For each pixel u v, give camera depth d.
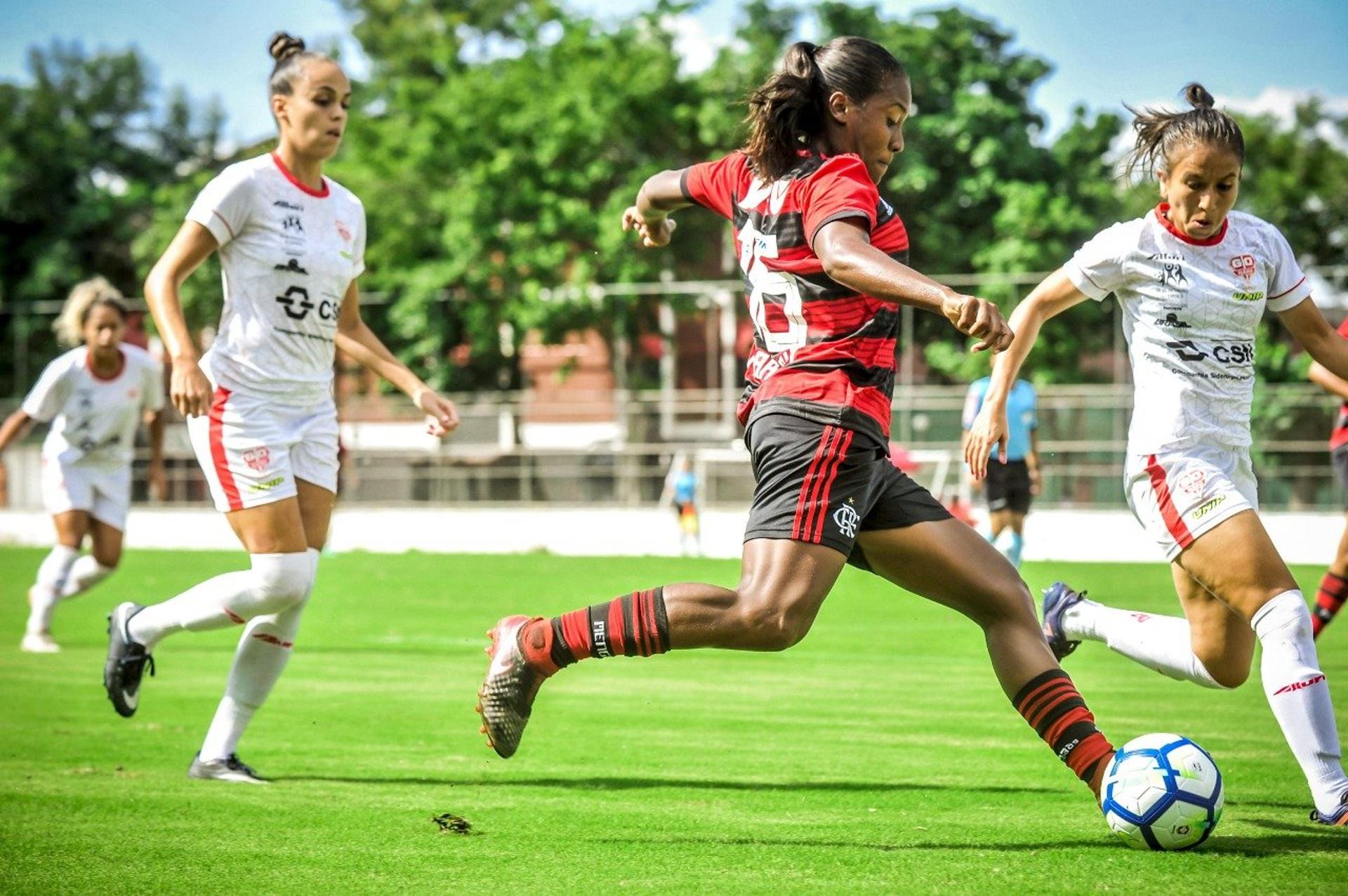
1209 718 7.33
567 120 35.88
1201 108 4.73
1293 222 38.47
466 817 4.76
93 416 10.72
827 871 3.93
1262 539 4.59
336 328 5.66
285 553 5.44
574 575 19.77
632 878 3.86
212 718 7.43
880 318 4.14
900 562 4.34
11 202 44.81
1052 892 3.64
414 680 9.22
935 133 34.41
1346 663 9.77
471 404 32.66
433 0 55.28
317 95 5.45
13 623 13.53
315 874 3.94
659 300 34.59
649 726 7.20
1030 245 32.91
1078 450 27.11
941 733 6.93
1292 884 3.71
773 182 4.20
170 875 3.93
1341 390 6.65
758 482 4.20
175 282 5.32
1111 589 16.42
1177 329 4.80
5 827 4.59
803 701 8.25
